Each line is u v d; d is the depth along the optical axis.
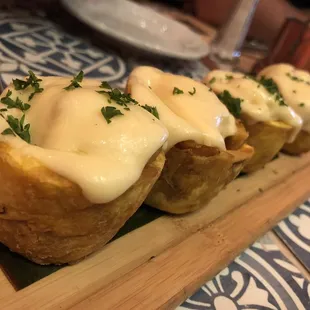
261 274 0.17
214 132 0.15
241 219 0.18
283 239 0.19
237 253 0.16
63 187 0.10
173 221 0.17
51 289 0.12
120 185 0.11
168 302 0.13
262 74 0.24
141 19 0.30
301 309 0.16
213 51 0.34
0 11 0.27
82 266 0.13
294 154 0.25
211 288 0.15
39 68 0.23
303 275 0.17
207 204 0.18
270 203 0.20
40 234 0.12
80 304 0.12
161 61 0.29
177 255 0.15
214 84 0.20
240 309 0.15
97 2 0.29
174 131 0.14
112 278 0.13
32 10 0.29
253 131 0.19
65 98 0.12
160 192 0.16
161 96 0.16
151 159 0.13
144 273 0.14
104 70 0.25
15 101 0.12
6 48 0.23
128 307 0.12
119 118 0.12
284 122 0.20
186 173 0.15
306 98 0.22
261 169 0.22
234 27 0.33
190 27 0.38
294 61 0.32
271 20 0.44
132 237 0.15
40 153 0.11
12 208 0.11
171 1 0.44
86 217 0.11
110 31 0.25
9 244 0.12
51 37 0.27
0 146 0.11
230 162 0.15
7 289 0.12
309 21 0.32
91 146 0.11
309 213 0.22
